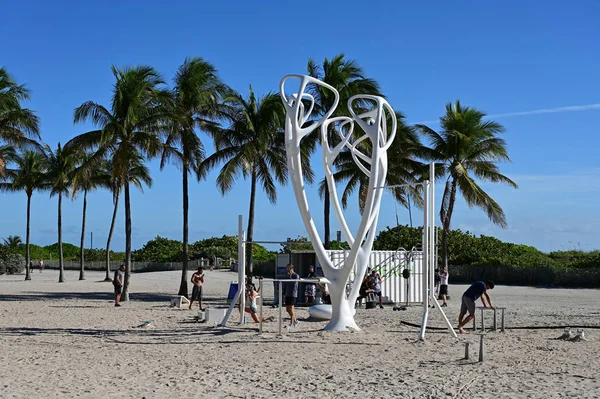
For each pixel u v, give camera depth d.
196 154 30.86
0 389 9.74
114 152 29.45
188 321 19.77
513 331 17.09
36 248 97.56
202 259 75.00
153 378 10.73
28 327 18.28
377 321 19.86
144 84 28.12
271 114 29.55
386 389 9.80
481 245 59.62
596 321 20.14
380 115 16.56
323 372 11.27
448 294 33.72
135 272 77.25
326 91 29.78
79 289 39.38
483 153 33.62
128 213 29.39
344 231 17.58
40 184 53.53
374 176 16.34
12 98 32.44
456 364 11.98
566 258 60.88
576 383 10.20
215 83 30.70
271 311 23.23
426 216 15.48
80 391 9.65
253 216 31.30
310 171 31.70
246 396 9.36
